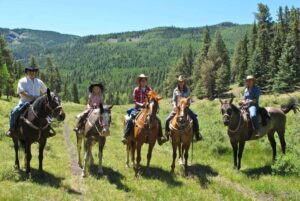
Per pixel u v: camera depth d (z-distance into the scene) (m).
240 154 14.49
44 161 14.48
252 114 14.23
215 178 13.19
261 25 87.19
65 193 10.59
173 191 11.45
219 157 17.08
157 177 12.91
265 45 84.94
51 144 18.98
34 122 11.54
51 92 11.66
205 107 50.91
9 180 11.38
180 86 14.11
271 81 73.69
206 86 88.50
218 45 94.00
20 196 9.90
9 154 14.96
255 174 13.69
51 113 11.50
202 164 15.23
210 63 89.12
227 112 13.47
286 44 73.75
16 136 12.25
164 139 14.05
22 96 12.16
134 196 10.84
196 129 14.18
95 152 17.14
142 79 13.75
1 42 95.31
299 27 76.31
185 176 13.20
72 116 43.94
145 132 12.70
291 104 16.25
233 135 14.23
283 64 70.94
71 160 15.41
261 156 16.53
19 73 119.31
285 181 12.75
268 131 15.21
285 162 13.86
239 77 89.69
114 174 13.13
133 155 14.15
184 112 12.55
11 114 12.09
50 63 145.88
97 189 11.22
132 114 13.49
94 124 12.47
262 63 77.69
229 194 11.35
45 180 11.75
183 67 112.19
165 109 46.34
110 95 198.25
